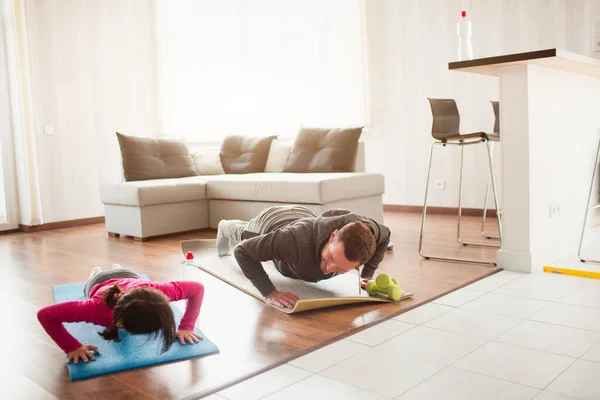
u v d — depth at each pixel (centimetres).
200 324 214
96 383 164
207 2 614
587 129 344
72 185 539
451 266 302
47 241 445
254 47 624
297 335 200
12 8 488
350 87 568
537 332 194
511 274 280
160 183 436
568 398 143
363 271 250
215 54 621
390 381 158
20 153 502
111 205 452
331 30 573
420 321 210
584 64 281
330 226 213
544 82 289
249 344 192
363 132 575
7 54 503
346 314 222
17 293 275
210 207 468
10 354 191
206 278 287
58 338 175
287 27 602
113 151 573
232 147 515
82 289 275
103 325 180
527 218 280
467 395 147
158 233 434
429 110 523
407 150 545
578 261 300
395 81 546
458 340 188
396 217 514
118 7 573
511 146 282
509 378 157
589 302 227
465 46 341
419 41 523
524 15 451
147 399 152
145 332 157
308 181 369
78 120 543
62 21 530
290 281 268
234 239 296
